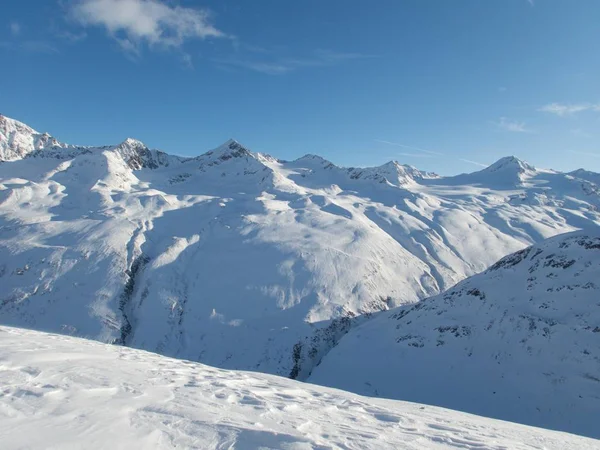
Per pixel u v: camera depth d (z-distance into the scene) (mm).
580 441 10812
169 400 6879
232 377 11164
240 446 5230
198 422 5867
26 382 6641
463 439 7742
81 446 4516
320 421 7305
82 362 9031
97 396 6469
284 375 47281
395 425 8117
